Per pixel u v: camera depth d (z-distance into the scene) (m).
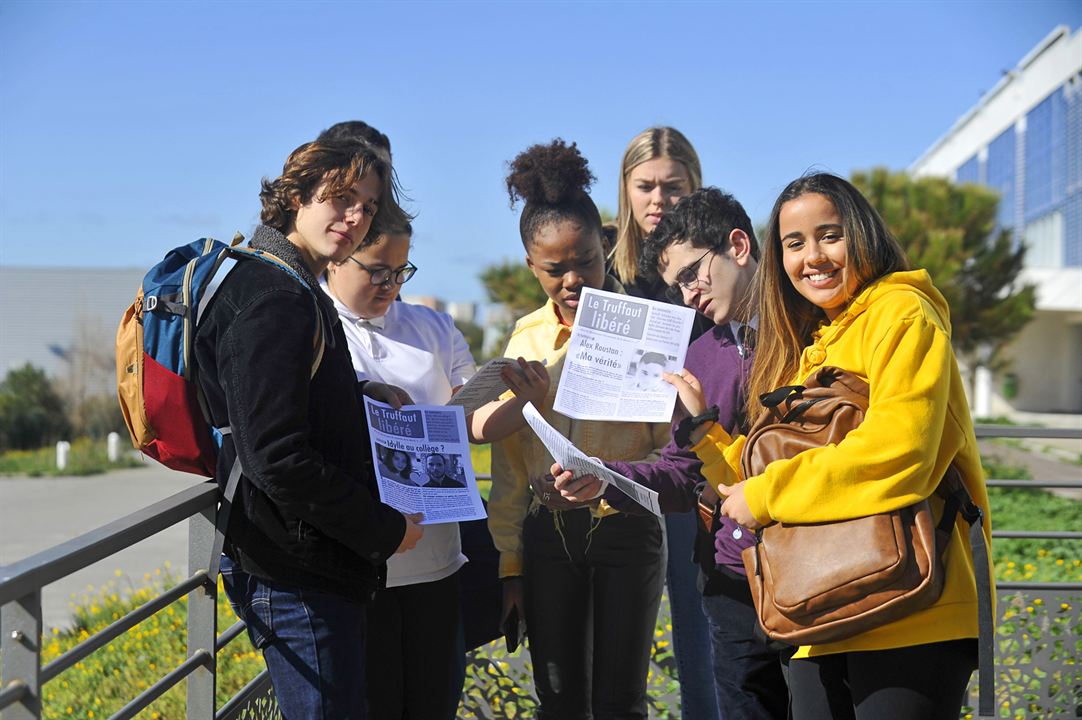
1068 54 39.53
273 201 2.49
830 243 2.42
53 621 8.48
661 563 3.32
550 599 3.26
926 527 2.15
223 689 5.28
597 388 3.08
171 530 13.86
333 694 2.33
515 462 3.40
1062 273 38.53
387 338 3.14
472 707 3.97
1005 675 4.02
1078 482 3.93
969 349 24.73
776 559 2.27
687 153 4.25
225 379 2.21
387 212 2.89
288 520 2.30
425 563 3.03
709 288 3.06
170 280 2.32
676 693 4.12
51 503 19.84
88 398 35.56
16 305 52.19
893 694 2.20
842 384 2.33
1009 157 47.38
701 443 2.85
